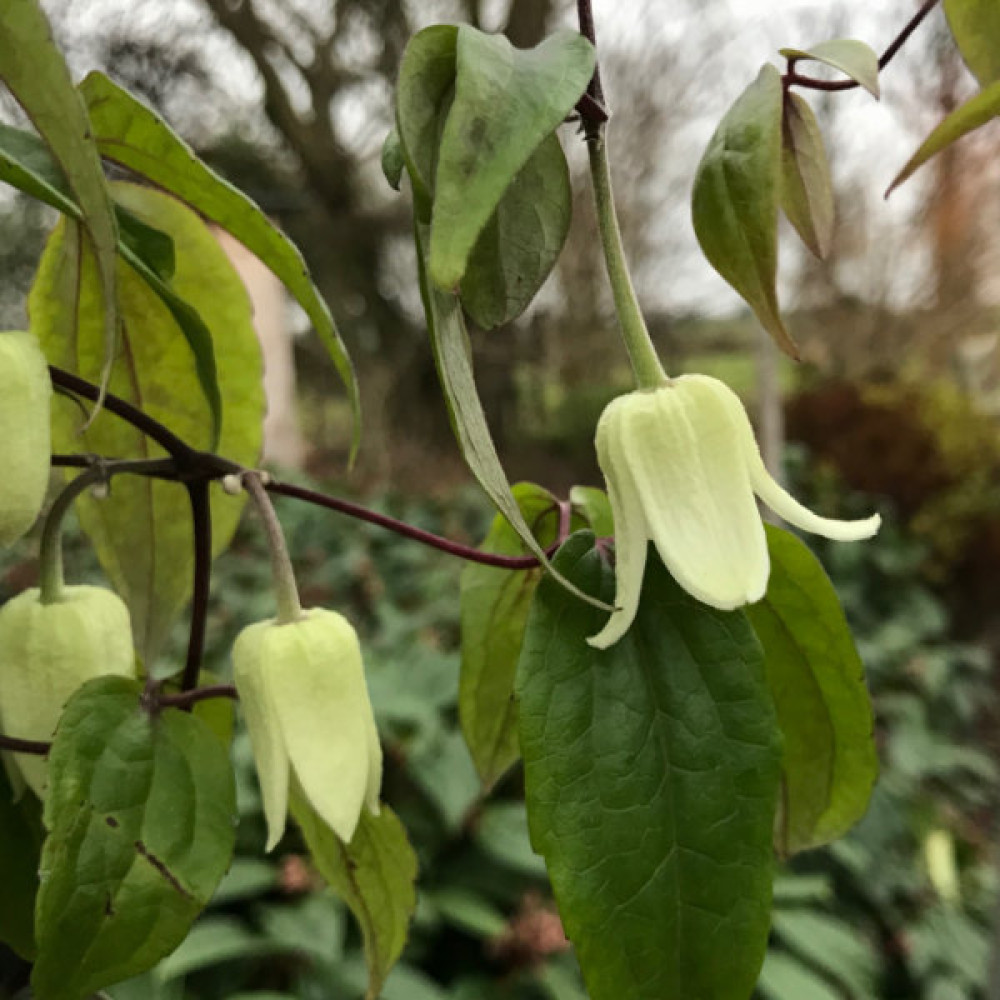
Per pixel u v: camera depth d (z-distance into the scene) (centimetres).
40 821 16
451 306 11
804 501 125
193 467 15
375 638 91
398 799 59
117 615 16
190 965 45
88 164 11
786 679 16
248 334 18
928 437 130
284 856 55
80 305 17
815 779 16
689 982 12
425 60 10
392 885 17
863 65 13
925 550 121
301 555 115
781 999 51
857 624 107
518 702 12
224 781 14
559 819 12
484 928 51
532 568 16
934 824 76
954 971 64
